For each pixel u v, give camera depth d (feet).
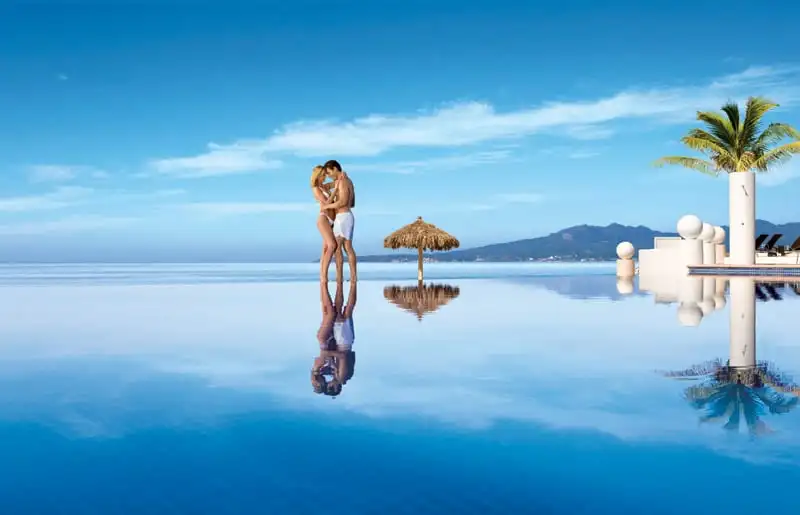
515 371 10.89
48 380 10.52
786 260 64.39
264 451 6.49
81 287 44.11
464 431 7.17
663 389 9.33
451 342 14.62
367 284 45.06
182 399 8.96
